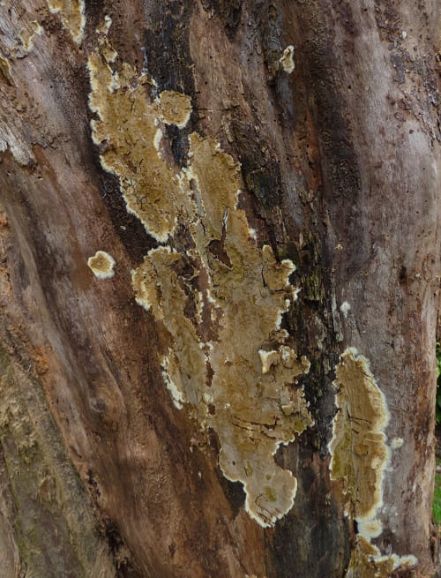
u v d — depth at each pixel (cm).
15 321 75
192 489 80
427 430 83
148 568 83
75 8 72
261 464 81
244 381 80
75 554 80
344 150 76
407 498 83
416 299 79
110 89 74
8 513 75
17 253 75
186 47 75
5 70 71
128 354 77
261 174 78
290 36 75
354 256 79
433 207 77
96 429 78
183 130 76
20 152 72
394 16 74
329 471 82
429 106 76
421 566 86
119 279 76
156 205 76
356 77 75
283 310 79
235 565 82
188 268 78
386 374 80
